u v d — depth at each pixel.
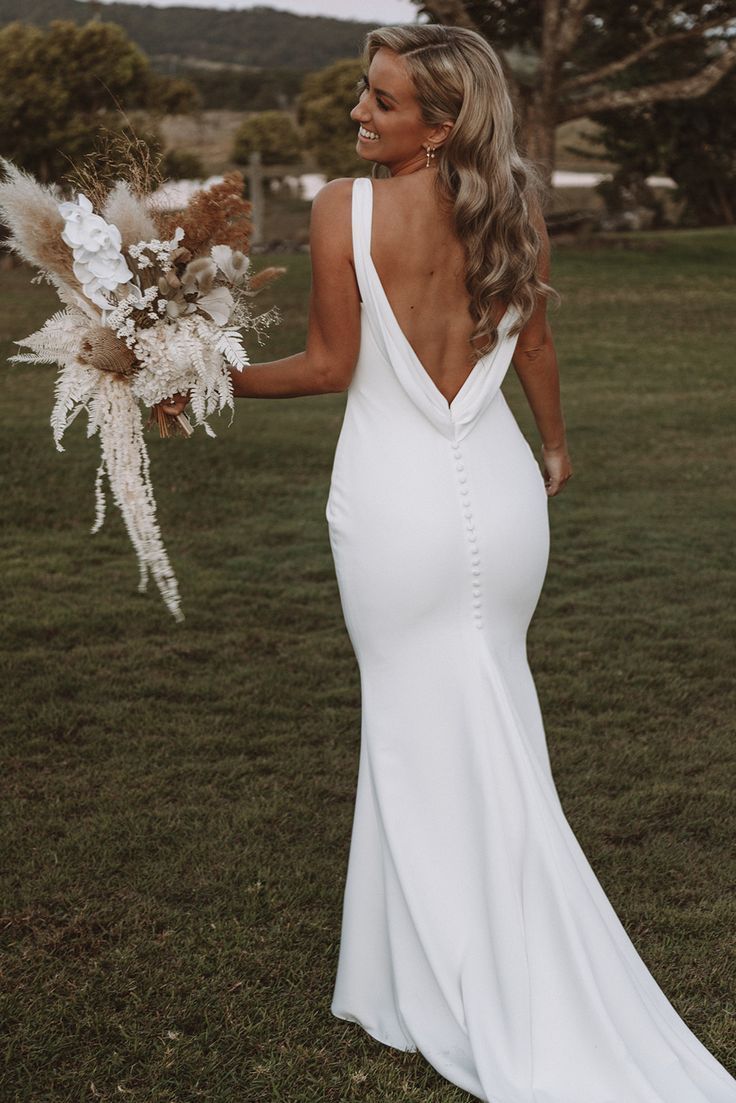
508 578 2.36
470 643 2.35
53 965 2.73
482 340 2.25
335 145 35.38
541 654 4.86
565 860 2.31
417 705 2.36
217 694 4.43
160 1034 2.50
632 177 30.95
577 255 22.00
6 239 2.24
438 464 2.29
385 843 2.39
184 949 2.81
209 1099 2.31
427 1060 2.39
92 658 4.74
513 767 2.31
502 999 2.28
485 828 2.30
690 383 11.59
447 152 2.13
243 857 3.24
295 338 13.23
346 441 2.35
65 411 2.29
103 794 3.60
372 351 2.25
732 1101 2.23
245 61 70.88
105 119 25.38
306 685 4.54
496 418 2.38
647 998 2.38
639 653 4.88
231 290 2.29
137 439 2.33
